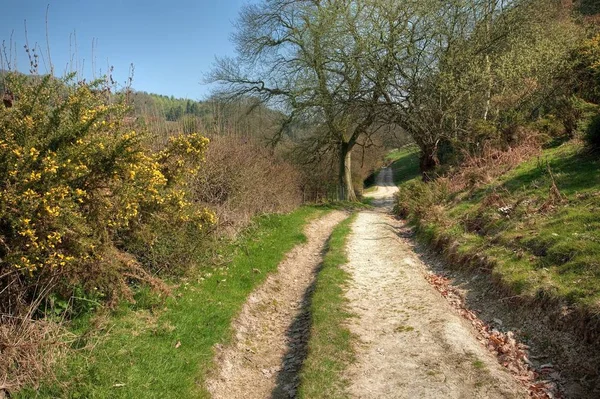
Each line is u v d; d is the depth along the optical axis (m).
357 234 14.02
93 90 6.54
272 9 23.75
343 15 20.78
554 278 6.30
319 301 7.73
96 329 5.27
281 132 25.34
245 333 6.77
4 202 4.41
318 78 22.62
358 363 5.65
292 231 13.44
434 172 20.22
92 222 5.34
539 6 20.48
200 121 13.03
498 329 6.34
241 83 24.88
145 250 7.48
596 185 8.72
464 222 10.64
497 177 12.71
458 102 19.83
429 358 5.55
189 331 6.07
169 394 4.77
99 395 4.42
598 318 5.07
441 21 19.73
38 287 5.16
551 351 5.41
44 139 5.02
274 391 5.46
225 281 8.16
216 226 8.92
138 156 5.57
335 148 27.11
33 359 4.36
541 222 8.18
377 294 8.19
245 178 13.25
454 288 8.13
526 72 16.22
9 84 5.40
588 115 10.89
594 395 4.51
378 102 22.20
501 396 4.64
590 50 13.38
